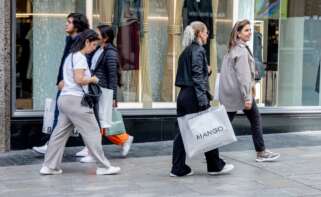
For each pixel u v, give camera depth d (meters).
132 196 12.76
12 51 17.19
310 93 21.58
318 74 21.61
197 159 16.50
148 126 18.88
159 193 13.02
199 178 14.40
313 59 21.56
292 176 14.62
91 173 14.84
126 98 19.34
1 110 17.00
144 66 19.58
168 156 16.95
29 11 17.77
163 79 19.86
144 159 16.55
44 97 18.11
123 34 19.22
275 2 21.02
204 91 13.71
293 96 21.47
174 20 19.84
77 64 13.95
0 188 13.34
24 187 13.43
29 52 17.86
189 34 13.91
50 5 18.08
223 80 15.49
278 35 21.16
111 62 15.66
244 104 15.35
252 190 13.32
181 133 13.98
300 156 16.95
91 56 15.63
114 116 16.17
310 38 21.48
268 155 16.11
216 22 20.25
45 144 17.19
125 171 15.08
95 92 14.20
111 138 16.56
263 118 20.36
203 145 13.76
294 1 21.27
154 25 19.67
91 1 18.64
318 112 21.08
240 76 15.13
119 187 13.49
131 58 19.38
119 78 16.86
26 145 17.58
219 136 13.73
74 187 13.46
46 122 15.85
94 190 13.21
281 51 21.25
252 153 17.31
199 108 13.80
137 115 18.72
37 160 16.30
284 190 13.34
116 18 19.06
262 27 20.86
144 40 19.53
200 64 13.72
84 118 14.16
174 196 12.79
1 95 16.95
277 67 21.20
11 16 17.08
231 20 20.44
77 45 14.12
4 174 14.68
